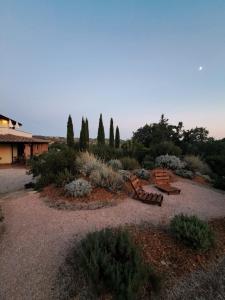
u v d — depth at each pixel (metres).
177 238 3.85
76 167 7.81
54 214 5.05
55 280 2.92
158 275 2.83
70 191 6.02
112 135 30.91
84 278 2.89
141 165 11.47
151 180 8.80
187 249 3.63
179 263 3.29
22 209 5.51
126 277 2.59
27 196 6.62
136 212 5.20
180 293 2.73
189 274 3.08
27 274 3.05
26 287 2.81
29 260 3.35
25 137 22.94
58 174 7.53
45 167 8.01
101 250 3.08
